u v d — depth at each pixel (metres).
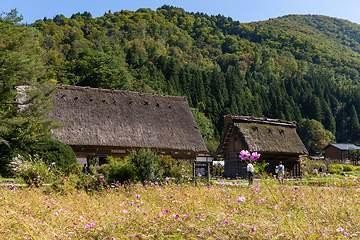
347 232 3.99
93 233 4.19
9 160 15.67
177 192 7.74
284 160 25.36
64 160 16.97
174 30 182.38
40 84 19.61
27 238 3.92
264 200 6.09
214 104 90.69
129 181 10.53
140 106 27.34
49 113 23.16
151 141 24.38
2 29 17.70
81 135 22.53
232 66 152.25
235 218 4.71
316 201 6.05
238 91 102.50
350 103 110.06
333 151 63.62
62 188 8.68
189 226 4.24
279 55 175.88
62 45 106.75
